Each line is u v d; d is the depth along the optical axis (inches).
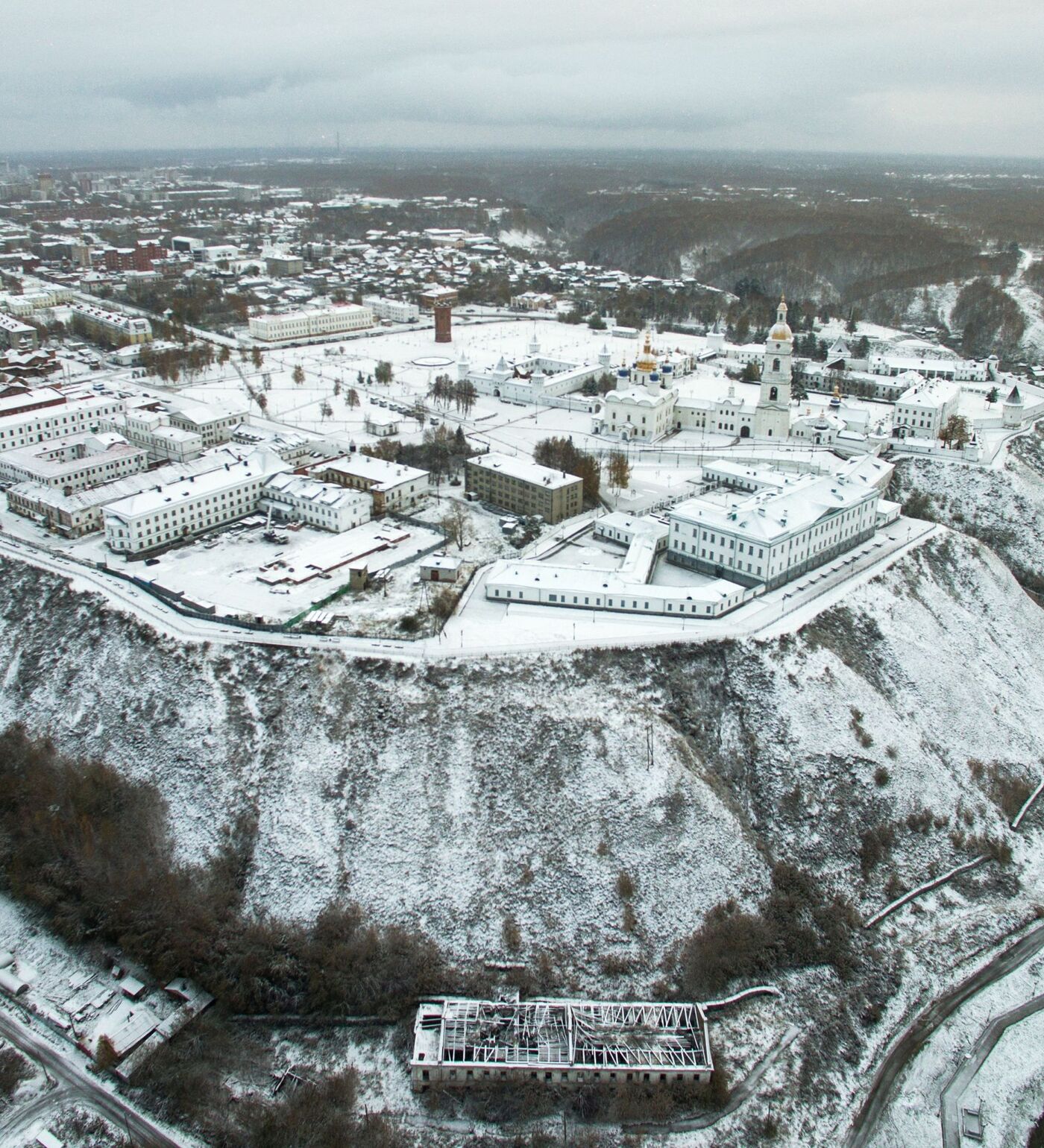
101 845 6963.6
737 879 6801.2
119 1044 5866.1
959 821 7623.0
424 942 6407.5
